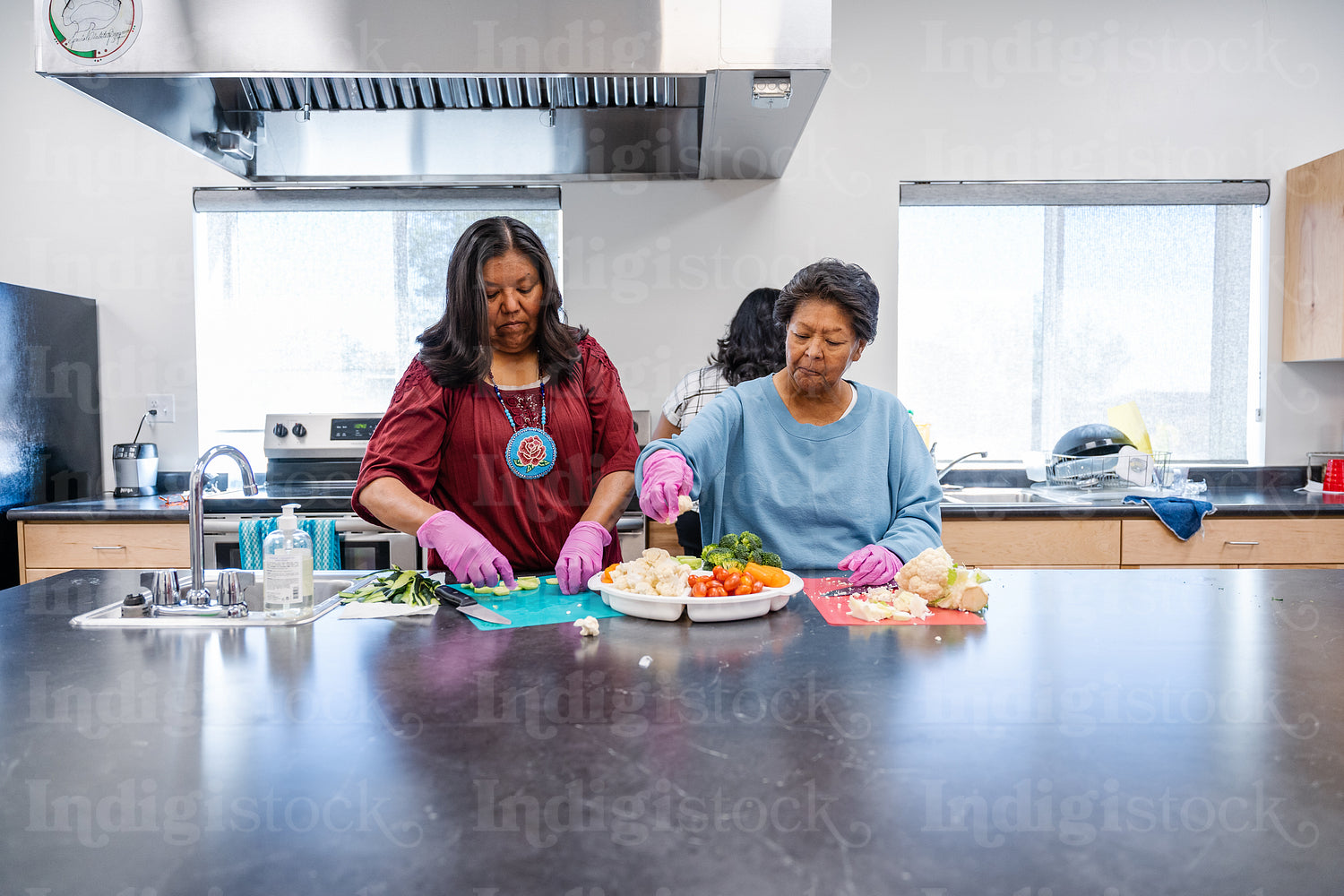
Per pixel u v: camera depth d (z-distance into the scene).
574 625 1.09
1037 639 1.01
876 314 1.42
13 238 3.01
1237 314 3.09
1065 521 2.46
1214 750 0.67
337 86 1.94
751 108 1.87
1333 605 1.19
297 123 2.06
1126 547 2.46
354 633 1.06
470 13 1.51
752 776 0.62
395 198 3.02
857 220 2.96
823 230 2.96
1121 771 0.63
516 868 0.50
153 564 2.52
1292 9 2.95
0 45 2.96
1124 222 3.08
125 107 1.75
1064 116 2.97
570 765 0.64
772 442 1.50
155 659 0.95
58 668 0.91
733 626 1.08
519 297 1.39
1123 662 0.91
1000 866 0.50
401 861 0.50
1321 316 2.82
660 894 0.47
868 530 1.50
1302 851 0.52
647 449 1.38
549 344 1.45
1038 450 3.13
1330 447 3.03
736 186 2.95
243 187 3.01
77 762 0.66
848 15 2.94
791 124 2.06
